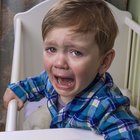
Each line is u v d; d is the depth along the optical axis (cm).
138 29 158
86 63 73
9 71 186
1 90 188
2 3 173
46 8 169
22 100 103
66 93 77
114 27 81
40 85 106
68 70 74
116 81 185
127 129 73
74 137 68
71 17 74
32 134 66
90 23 74
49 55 75
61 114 85
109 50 81
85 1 80
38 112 131
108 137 73
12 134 65
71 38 72
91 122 77
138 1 172
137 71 171
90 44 73
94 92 81
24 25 170
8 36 180
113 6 172
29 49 174
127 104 82
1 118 191
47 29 75
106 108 76
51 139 66
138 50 164
